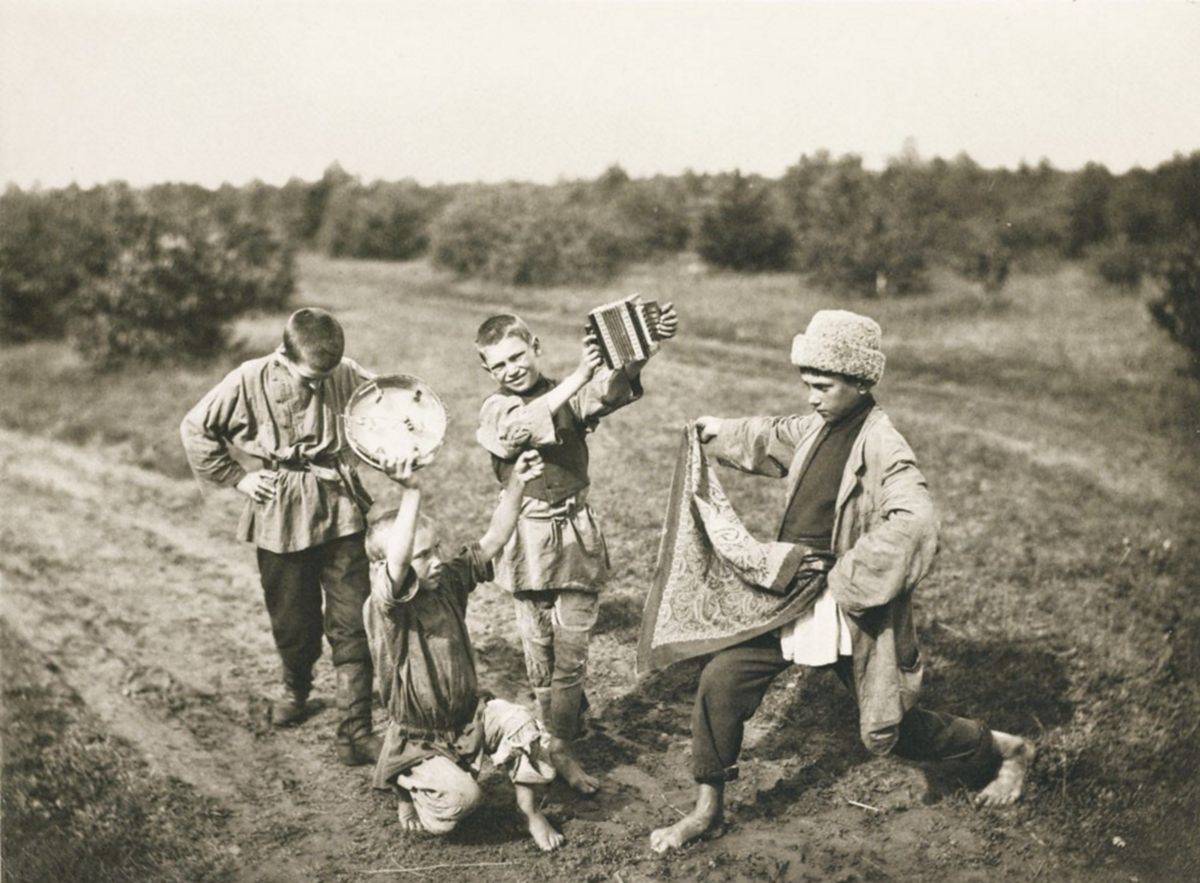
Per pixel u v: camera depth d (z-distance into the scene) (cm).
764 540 620
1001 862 349
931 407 991
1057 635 508
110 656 524
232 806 391
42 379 1229
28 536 721
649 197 2178
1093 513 689
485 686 474
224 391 411
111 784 402
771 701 461
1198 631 504
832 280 1653
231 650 536
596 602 392
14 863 350
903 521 329
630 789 398
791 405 967
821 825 374
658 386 1042
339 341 407
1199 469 772
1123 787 385
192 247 1355
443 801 348
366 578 424
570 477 381
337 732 423
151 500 827
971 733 370
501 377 382
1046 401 994
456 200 2081
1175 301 1109
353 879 345
